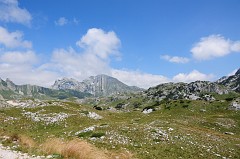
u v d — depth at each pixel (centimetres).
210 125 9025
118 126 5541
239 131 8825
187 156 3947
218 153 4553
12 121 7044
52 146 2709
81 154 2391
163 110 15038
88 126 5822
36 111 8081
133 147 4044
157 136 4928
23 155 2522
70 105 9700
